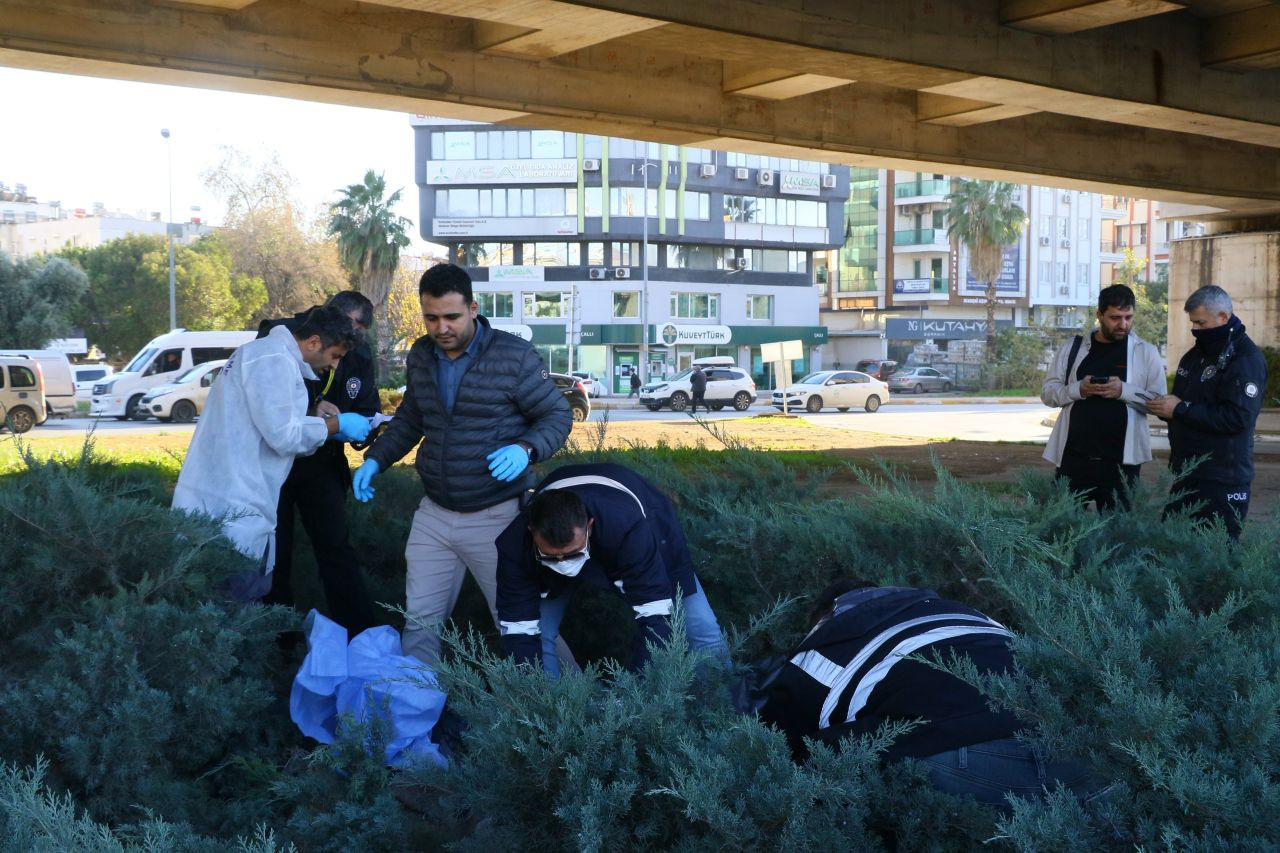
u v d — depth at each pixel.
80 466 4.98
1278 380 25.45
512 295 63.03
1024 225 75.88
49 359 29.97
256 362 4.51
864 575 4.21
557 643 4.34
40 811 2.50
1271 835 2.23
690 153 62.75
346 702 3.92
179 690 3.71
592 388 52.59
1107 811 2.45
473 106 13.83
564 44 13.00
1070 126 19.80
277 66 12.30
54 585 3.96
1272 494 11.51
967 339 73.06
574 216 61.66
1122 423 5.78
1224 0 14.66
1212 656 2.70
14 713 3.45
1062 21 13.52
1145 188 21.48
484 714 2.86
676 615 3.13
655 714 2.69
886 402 44.06
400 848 3.12
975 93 14.71
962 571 4.16
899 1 12.98
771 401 45.56
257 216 58.53
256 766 3.74
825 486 9.54
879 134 17.27
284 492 5.12
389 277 52.69
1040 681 2.67
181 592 4.09
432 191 62.38
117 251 66.81
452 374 4.35
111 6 11.33
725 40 12.13
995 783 2.73
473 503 4.36
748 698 3.30
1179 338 28.73
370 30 12.84
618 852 2.59
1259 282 27.11
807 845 2.49
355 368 5.33
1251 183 22.80
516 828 2.74
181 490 4.56
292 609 4.35
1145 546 4.35
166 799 3.47
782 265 67.81
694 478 6.05
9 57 11.28
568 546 3.34
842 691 2.98
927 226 74.94
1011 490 5.41
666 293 63.41
